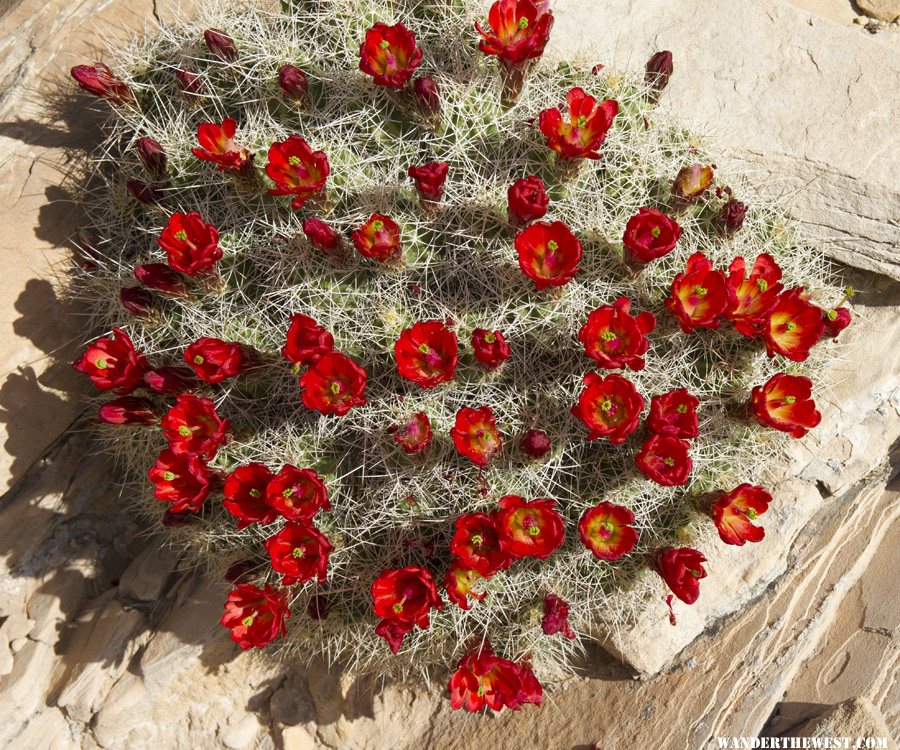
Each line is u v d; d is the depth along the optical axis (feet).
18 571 2.43
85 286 2.31
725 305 1.73
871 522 2.56
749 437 2.02
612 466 1.92
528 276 1.76
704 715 2.23
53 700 2.33
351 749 2.43
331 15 2.10
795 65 2.58
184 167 2.10
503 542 1.61
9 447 2.27
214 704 2.44
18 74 2.47
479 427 1.72
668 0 2.67
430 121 1.98
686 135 2.22
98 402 2.35
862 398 2.42
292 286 1.95
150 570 2.48
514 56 1.86
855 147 2.46
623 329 1.69
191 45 2.20
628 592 2.11
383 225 1.77
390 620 1.72
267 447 1.94
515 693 1.82
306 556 1.70
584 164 1.98
